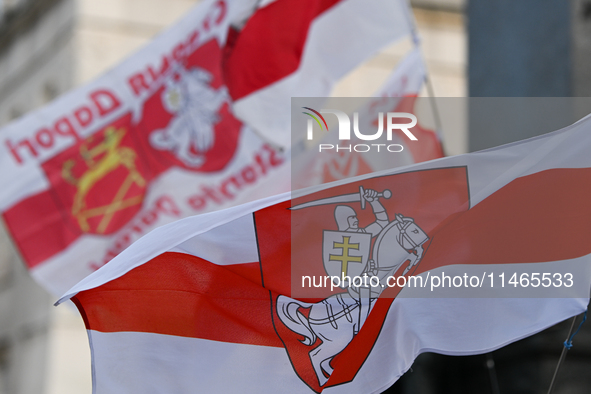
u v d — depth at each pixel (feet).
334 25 73.92
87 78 139.85
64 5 145.18
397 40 74.64
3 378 147.43
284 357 43.55
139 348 42.88
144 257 38.50
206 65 77.00
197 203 77.82
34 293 143.33
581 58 94.07
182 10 146.00
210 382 43.04
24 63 157.99
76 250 78.23
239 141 77.15
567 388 81.87
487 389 89.20
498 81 105.60
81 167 78.95
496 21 107.45
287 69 73.87
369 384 43.21
